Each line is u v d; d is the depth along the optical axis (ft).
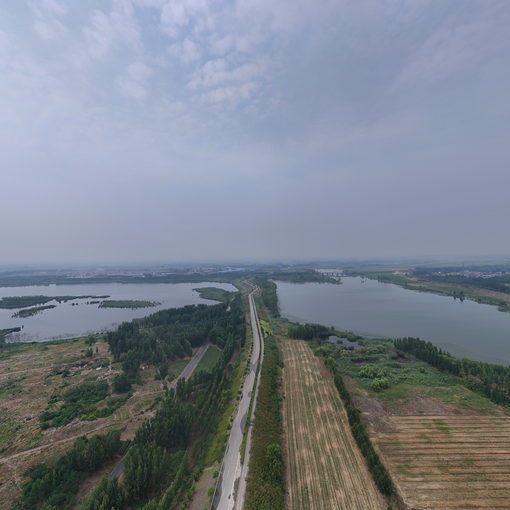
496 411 208.23
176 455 168.76
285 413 206.80
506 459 157.79
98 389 266.57
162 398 250.16
